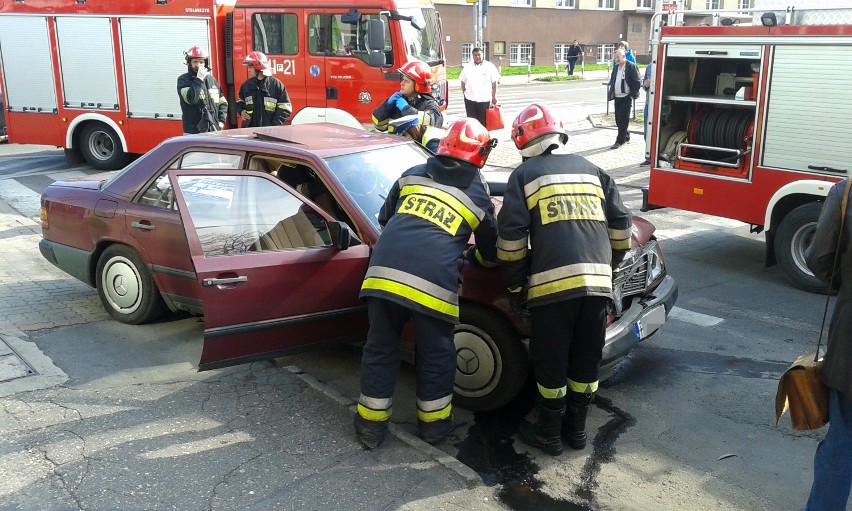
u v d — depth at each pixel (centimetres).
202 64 918
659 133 808
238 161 511
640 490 375
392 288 380
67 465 379
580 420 410
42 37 1248
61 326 566
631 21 3975
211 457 389
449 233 388
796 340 573
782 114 696
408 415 450
